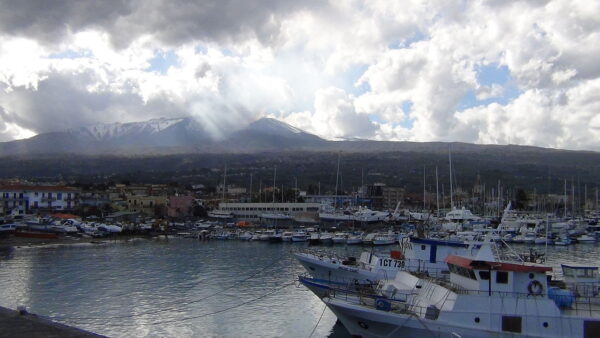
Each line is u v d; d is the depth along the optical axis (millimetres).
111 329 55312
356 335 44562
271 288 75375
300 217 196875
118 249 124500
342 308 43500
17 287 75875
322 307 63688
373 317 41656
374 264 58031
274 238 145750
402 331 40750
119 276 85375
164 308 63719
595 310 40375
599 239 154500
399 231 145625
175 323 57344
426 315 39938
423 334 39781
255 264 99875
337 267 58719
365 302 44188
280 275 86750
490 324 38656
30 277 84000
